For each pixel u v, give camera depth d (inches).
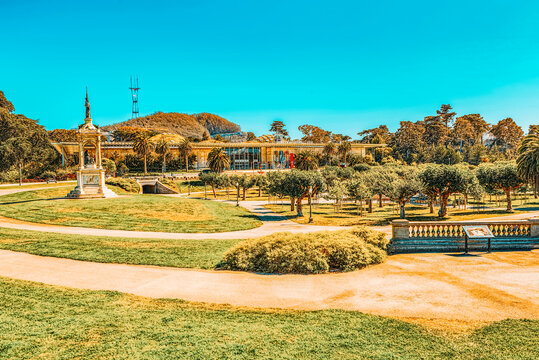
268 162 6131.9
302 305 474.9
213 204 2158.0
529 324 390.9
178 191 3681.1
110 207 1640.0
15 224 1242.0
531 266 618.2
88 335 375.6
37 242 880.9
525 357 325.4
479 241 748.6
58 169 3907.5
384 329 389.1
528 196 2819.9
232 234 1259.8
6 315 429.7
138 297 507.8
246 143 5984.3
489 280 546.0
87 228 1232.8
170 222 1462.8
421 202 2733.8
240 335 374.9
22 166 3863.2
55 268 664.4
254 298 505.0
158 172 4926.2
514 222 760.3
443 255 712.4
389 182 1983.3
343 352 337.7
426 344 353.4
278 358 325.4
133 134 6619.1
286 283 574.9
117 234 1129.4
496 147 6318.9
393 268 634.2
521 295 478.9
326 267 632.4
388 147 7381.9
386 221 1646.2
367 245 706.2
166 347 346.6
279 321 415.8
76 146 4594.0
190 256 761.6
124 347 346.9
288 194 1920.5
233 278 605.0
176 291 537.3
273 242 704.4
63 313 440.1
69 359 323.6
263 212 2146.9
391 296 495.8
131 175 4249.5
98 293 521.7
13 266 675.4
